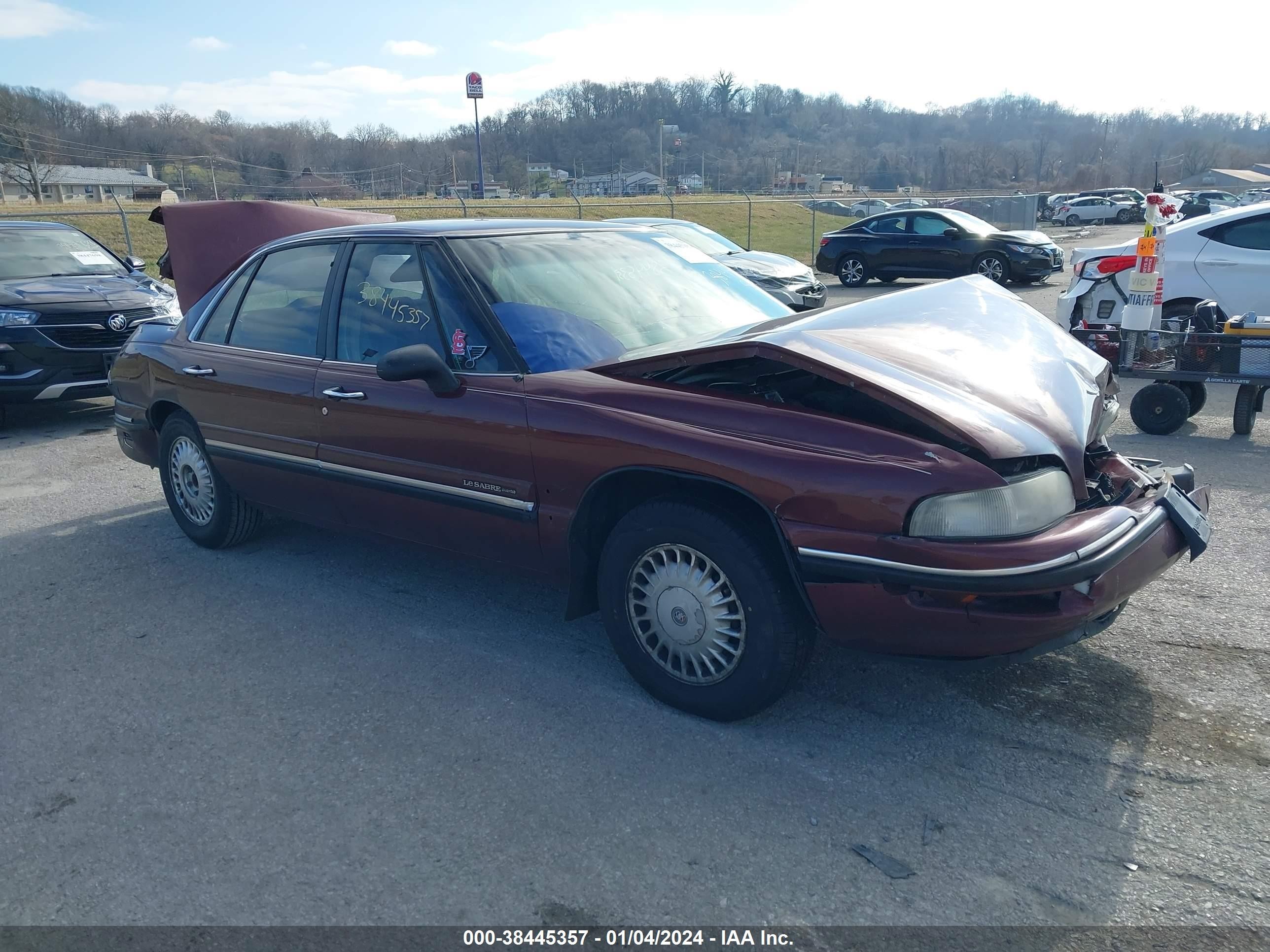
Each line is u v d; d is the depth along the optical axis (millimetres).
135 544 5488
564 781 3076
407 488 4012
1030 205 33562
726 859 2693
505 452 3631
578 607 3672
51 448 7949
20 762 3293
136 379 5422
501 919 2498
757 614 3133
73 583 4906
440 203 33531
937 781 3020
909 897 2529
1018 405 3182
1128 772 3035
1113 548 2918
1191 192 47344
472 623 4297
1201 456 6672
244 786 3107
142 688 3789
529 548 3705
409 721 3471
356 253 4332
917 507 2828
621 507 3609
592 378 3516
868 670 3736
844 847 2727
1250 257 8938
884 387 2969
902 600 2902
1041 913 2463
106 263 10062
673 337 3955
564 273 4094
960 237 19062
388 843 2809
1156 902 2484
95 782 3164
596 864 2689
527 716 3473
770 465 3021
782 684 3188
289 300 4621
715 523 3162
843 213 44094
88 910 2582
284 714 3551
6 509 6230
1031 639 2863
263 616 4430
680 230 12156
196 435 5121
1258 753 3109
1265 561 4711
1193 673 3637
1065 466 3078
